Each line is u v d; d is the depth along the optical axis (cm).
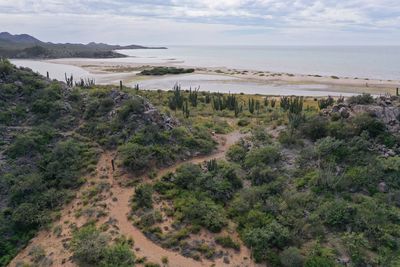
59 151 3653
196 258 2353
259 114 5825
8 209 2931
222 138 4462
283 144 3712
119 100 4572
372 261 2138
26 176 3284
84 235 2458
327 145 3266
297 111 5300
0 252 2567
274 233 2416
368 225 2373
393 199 2648
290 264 2152
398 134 3272
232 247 2444
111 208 2923
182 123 4606
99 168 3538
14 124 4075
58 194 3112
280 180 3062
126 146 3650
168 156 3688
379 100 3819
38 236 2706
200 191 3056
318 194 2814
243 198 2900
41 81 4922
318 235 2400
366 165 3014
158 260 2325
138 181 3312
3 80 4672
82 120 4394
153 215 2770
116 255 2225
